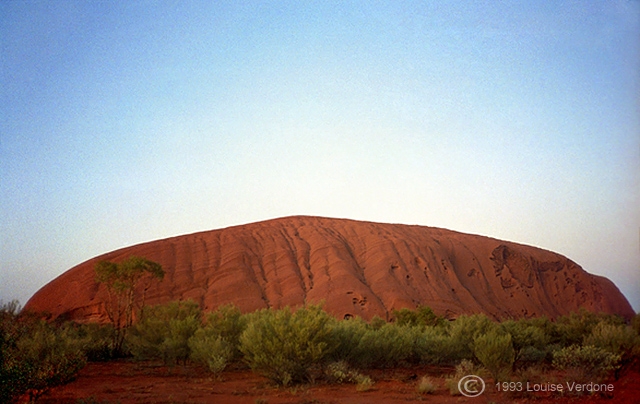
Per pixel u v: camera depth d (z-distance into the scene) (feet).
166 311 103.24
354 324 85.10
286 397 55.72
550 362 77.36
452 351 82.84
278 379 65.16
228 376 73.82
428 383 58.08
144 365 92.63
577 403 47.55
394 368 80.84
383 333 83.41
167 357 83.61
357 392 58.85
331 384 64.44
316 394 57.52
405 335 84.84
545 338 83.66
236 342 83.25
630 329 58.13
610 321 96.63
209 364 73.05
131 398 55.62
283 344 64.80
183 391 60.75
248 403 52.65
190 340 83.20
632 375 54.34
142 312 110.83
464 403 51.16
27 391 49.26
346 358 74.02
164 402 53.26
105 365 93.66
